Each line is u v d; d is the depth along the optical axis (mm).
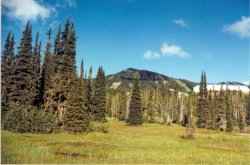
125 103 90562
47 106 46969
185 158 25469
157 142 38031
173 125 76312
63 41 50438
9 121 35656
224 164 23922
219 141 44156
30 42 45812
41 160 19891
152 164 21625
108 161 21609
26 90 44062
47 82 49938
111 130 52438
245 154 31484
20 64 44188
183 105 81875
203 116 63250
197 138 46656
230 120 64500
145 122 84250
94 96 64750
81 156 23172
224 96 67250
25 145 25031
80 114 45188
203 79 63844
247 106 72812
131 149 29219
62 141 32281
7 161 18641
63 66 49250
